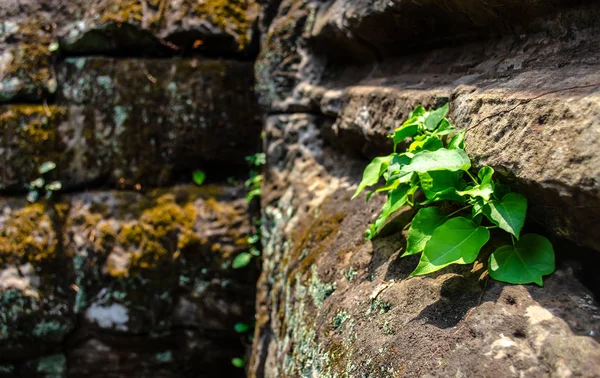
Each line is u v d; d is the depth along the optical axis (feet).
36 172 8.73
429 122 4.26
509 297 3.20
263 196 7.80
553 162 3.06
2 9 8.75
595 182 2.78
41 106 8.75
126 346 9.03
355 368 3.71
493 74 4.43
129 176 8.91
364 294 4.28
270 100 8.04
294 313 5.45
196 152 8.96
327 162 7.23
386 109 5.43
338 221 5.80
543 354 2.79
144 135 8.83
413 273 3.45
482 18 4.64
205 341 9.01
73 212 8.84
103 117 8.79
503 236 3.69
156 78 8.73
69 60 8.80
